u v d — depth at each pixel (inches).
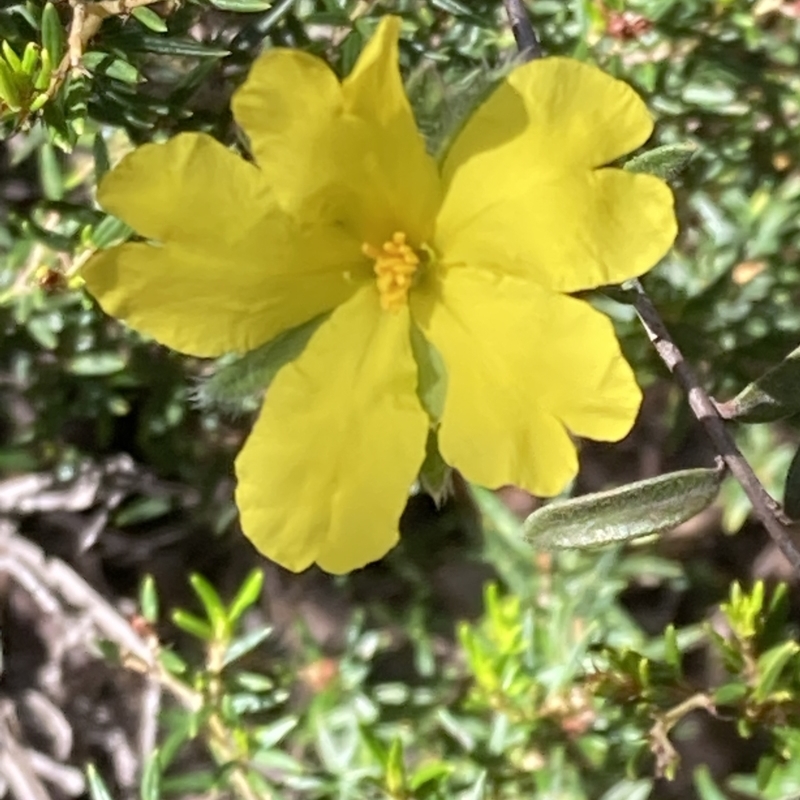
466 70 5.1
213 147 4.4
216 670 6.1
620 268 4.4
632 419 4.4
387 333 4.7
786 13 6.3
